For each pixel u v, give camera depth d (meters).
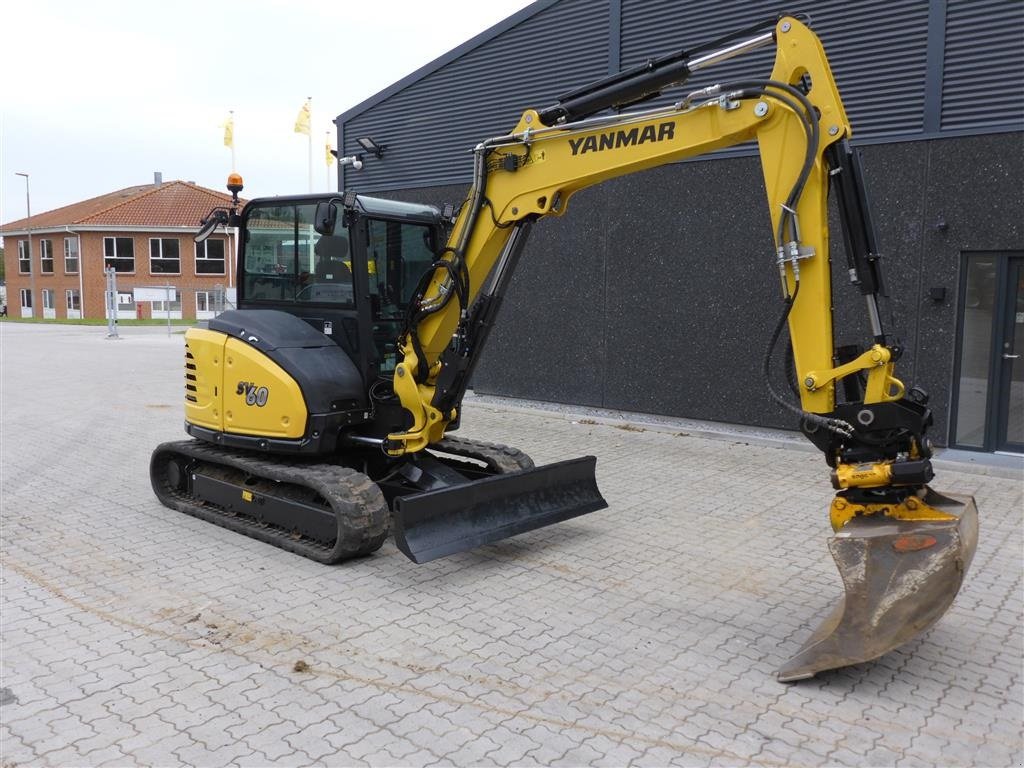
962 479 7.41
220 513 6.26
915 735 3.34
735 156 9.16
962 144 7.79
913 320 8.18
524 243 5.40
